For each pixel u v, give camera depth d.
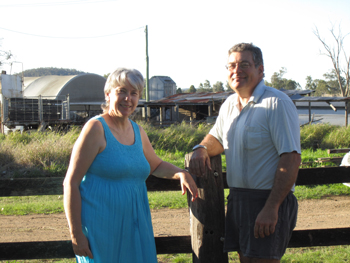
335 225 5.37
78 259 2.27
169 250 2.76
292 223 2.36
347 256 3.77
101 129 2.26
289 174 2.16
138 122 17.27
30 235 5.04
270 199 2.18
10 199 7.75
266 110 2.25
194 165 2.44
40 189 2.81
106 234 2.23
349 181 2.81
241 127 2.35
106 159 2.26
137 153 2.41
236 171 2.39
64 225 5.54
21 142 12.89
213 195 2.53
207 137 2.68
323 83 83.81
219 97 25.72
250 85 2.38
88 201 2.24
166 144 13.84
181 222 5.65
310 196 7.14
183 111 31.98
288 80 88.88
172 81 62.59
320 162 9.90
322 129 16.30
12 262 3.76
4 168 10.23
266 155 2.29
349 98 22.86
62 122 22.25
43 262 3.78
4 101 20.75
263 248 2.27
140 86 2.35
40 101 21.61
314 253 3.87
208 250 2.55
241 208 2.38
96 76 47.66
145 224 2.39
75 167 2.19
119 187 2.30
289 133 2.17
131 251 2.32
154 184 2.78
